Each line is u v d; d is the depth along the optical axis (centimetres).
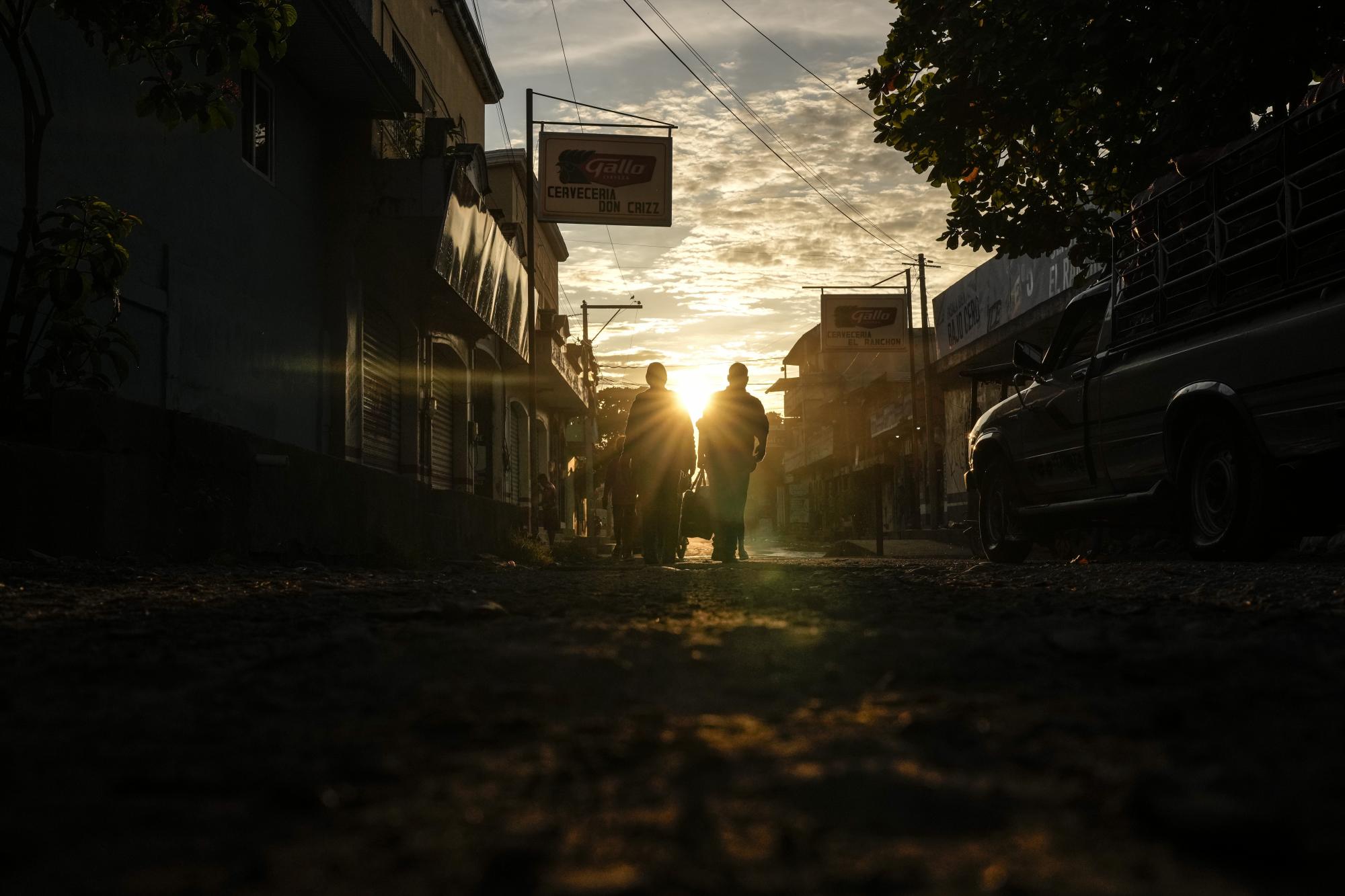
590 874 92
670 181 1970
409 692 192
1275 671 211
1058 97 1002
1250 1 800
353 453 1328
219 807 116
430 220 1323
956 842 101
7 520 509
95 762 140
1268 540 625
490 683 202
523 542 1352
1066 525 864
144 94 902
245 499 695
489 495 2191
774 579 573
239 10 683
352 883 90
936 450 3303
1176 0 848
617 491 1137
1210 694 185
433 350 1742
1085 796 116
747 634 277
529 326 2220
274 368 1164
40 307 729
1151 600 393
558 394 3297
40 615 333
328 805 114
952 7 1011
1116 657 229
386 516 949
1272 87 858
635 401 984
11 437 583
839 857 97
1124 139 1055
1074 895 85
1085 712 169
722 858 97
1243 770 128
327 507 820
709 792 122
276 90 1185
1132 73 925
